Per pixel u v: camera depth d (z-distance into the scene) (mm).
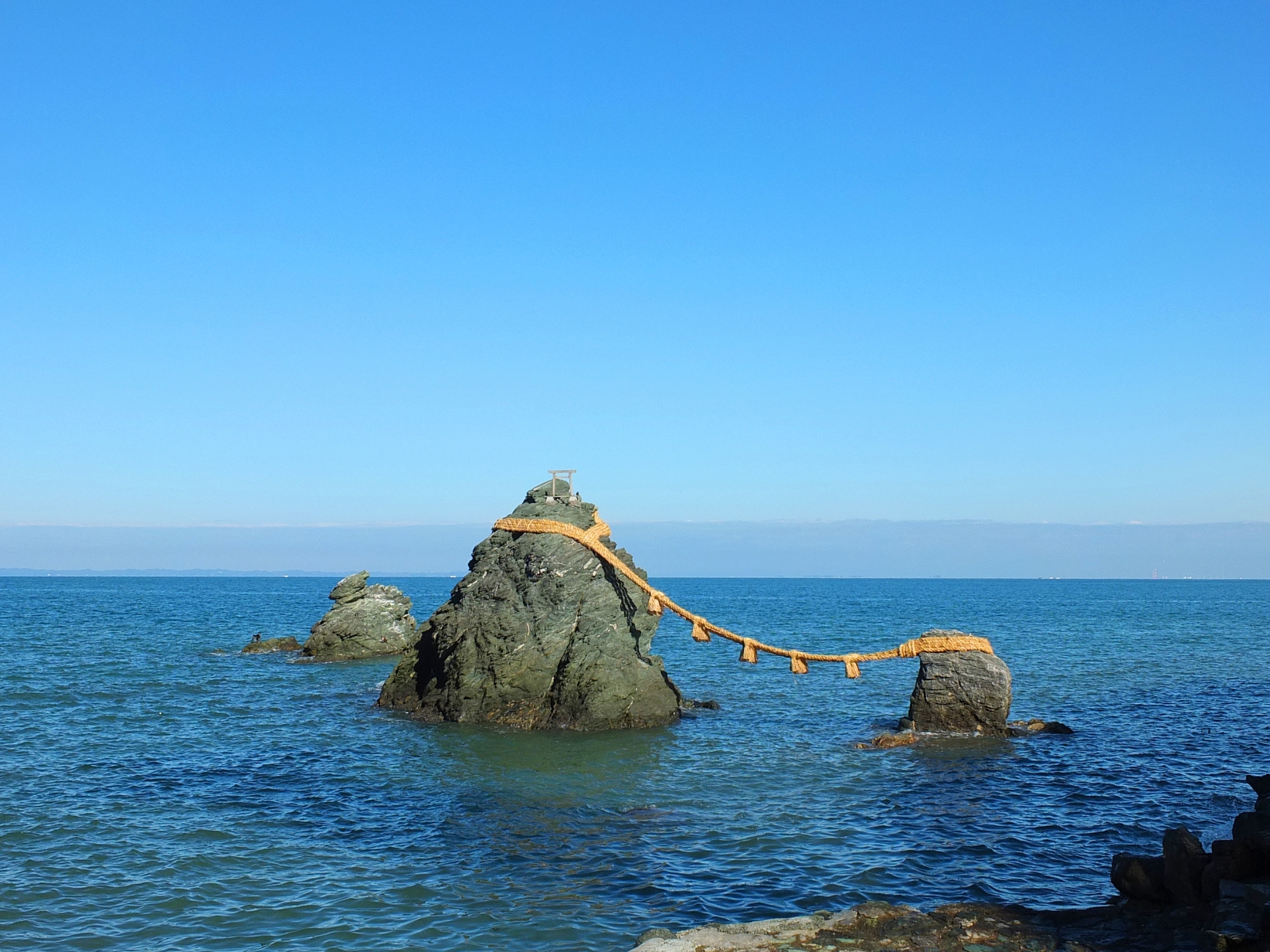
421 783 26781
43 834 21422
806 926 15406
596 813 23688
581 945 15531
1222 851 15195
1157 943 14398
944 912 16172
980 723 34812
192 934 16047
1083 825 22859
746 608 141875
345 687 47469
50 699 41219
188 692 44656
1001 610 138250
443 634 38312
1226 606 158375
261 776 27562
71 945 15523
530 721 35719
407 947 15516
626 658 36375
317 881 18641
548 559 36750
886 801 25047
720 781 27156
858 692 47469
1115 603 171625
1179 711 41000
